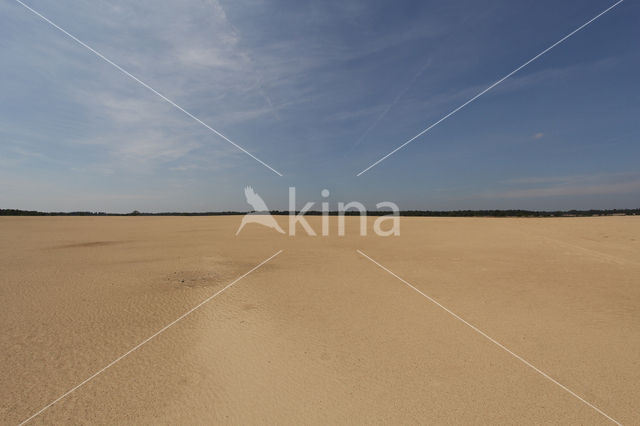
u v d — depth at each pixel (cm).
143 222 3241
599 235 1567
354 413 309
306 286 752
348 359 411
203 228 2528
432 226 2402
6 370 379
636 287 727
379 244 1544
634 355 415
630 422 294
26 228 2412
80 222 3142
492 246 1391
